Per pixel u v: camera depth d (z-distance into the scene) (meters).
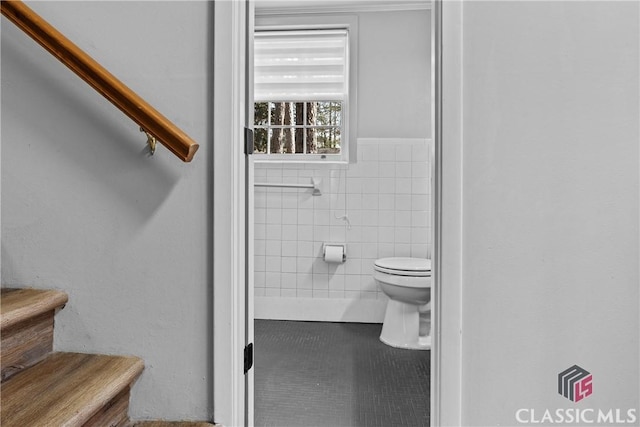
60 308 1.41
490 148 1.28
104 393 1.13
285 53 3.45
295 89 3.45
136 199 1.38
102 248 1.40
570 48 1.26
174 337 1.37
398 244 3.33
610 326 1.26
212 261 1.36
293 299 3.41
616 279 1.25
